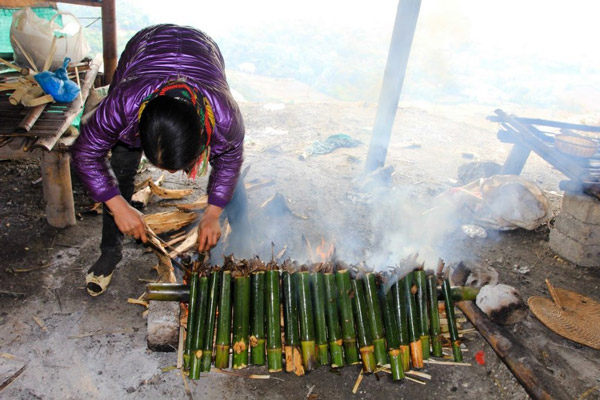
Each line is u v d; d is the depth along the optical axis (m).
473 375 2.65
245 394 2.45
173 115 1.61
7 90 4.06
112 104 1.98
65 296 2.99
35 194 4.16
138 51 2.24
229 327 2.47
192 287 2.50
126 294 3.06
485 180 4.52
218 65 2.29
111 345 2.65
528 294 3.42
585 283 3.62
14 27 4.28
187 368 2.41
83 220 3.87
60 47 4.59
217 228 2.46
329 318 2.53
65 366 2.50
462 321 2.96
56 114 3.63
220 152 2.24
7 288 3.00
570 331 2.87
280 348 2.43
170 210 4.18
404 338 2.53
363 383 2.55
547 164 6.48
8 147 3.22
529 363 2.41
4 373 2.42
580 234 3.78
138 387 2.42
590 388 2.52
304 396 2.46
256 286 2.55
